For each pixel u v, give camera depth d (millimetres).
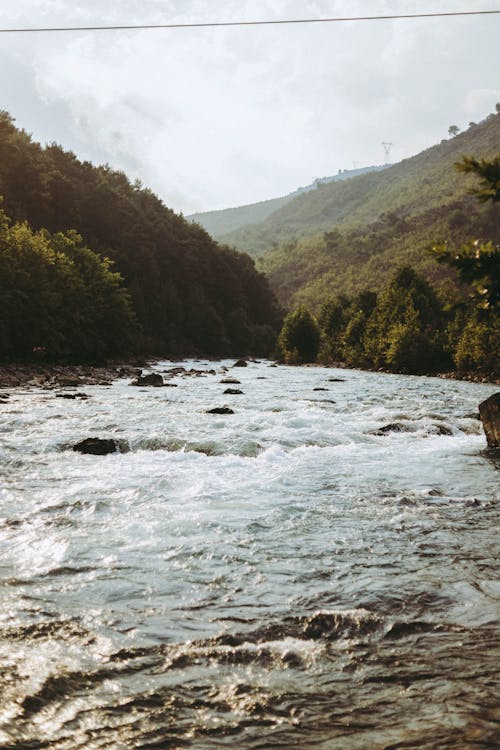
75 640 4445
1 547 6656
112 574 5871
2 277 55594
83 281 69188
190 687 3787
